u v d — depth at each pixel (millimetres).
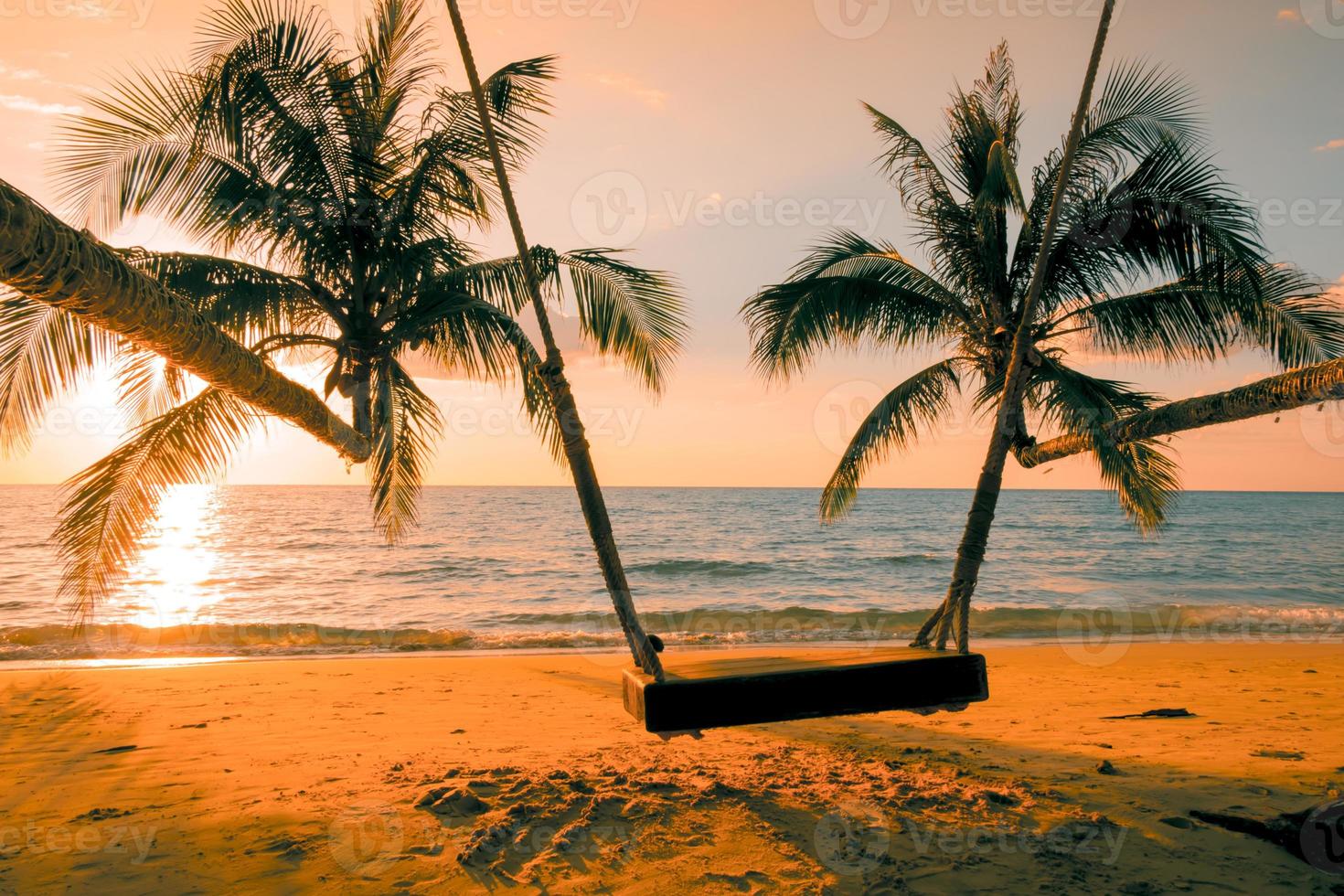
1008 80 9516
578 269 9055
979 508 4457
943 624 4406
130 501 7039
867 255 9508
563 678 10875
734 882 3822
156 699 9000
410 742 6746
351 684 10211
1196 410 4918
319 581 28375
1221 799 4820
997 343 8773
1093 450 7750
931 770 5621
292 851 4172
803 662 4102
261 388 4852
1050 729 7102
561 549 39625
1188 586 27453
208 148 7730
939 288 9367
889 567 33281
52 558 33156
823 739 6734
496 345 8672
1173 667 11648
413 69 8961
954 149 9641
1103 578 30156
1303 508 91062
